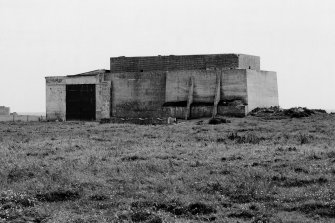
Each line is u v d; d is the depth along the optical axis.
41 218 17.11
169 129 49.50
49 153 31.94
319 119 56.47
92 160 27.53
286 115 60.16
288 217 17.11
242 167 25.12
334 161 26.16
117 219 16.81
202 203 18.55
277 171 24.17
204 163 26.72
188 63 69.06
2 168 25.55
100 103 71.81
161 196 19.66
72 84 73.25
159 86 69.25
